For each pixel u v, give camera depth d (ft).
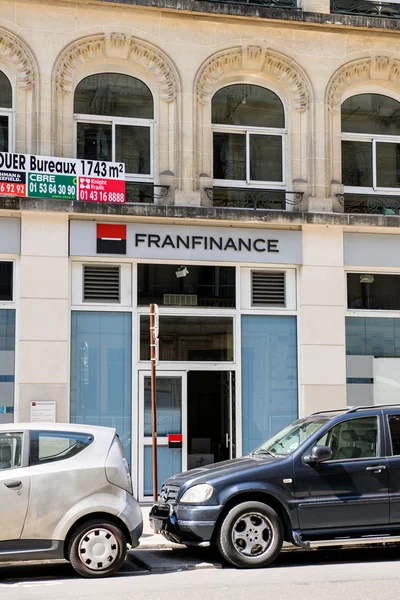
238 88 62.54
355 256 61.72
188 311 59.31
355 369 61.46
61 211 56.34
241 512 36.50
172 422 58.65
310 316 60.49
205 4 60.44
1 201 55.42
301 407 60.34
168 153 60.03
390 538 37.11
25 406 55.36
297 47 62.44
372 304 62.39
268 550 36.52
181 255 58.65
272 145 62.64
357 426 38.52
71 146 58.54
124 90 60.49
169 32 60.34
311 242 60.95
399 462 37.91
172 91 60.08
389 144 64.54
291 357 60.95
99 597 30.30
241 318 60.23
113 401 57.72
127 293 58.39
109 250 57.47
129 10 59.72
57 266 56.59
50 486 34.68
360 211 63.36
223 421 59.47
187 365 59.06
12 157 55.72
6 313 56.29
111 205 57.21
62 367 56.13
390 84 64.69
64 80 58.49
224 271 60.23
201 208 58.70
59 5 58.54
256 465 37.47
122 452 36.50
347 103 64.34
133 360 58.13
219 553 40.40
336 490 37.19
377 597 29.58
